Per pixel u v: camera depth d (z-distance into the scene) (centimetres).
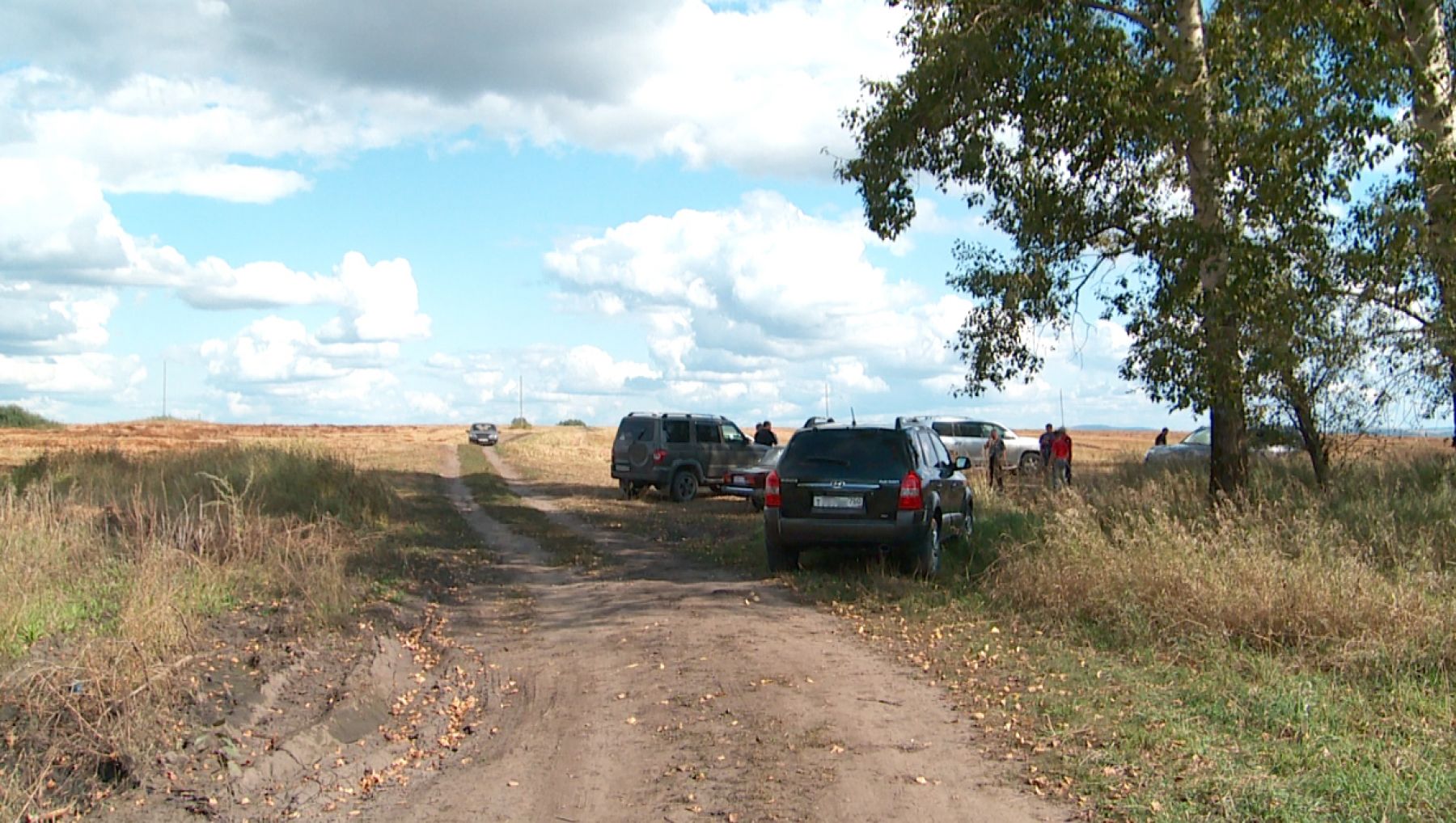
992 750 576
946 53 1405
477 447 6781
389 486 2202
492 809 514
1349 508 1216
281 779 555
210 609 906
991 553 1222
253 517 1312
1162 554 898
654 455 2534
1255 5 1293
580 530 1850
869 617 964
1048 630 875
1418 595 788
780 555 1227
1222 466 1389
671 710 672
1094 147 1409
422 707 717
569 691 736
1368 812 462
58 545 1025
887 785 525
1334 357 1382
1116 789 506
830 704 673
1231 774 511
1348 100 1288
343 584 1031
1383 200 1287
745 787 526
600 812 504
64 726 562
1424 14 1317
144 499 1580
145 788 523
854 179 1554
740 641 862
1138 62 1377
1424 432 1501
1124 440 6322
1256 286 1285
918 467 1185
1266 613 790
